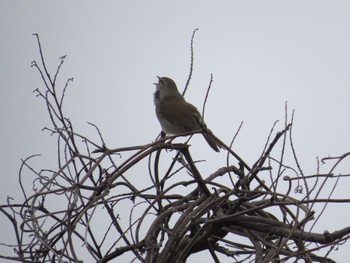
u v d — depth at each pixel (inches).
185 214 376.2
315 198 328.2
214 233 386.3
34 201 321.7
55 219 346.9
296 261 315.3
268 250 390.6
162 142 377.7
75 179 367.6
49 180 329.4
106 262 356.2
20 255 331.6
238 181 366.9
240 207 391.9
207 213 390.3
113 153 356.5
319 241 337.4
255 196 366.0
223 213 384.2
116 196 358.9
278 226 362.0
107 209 369.4
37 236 307.3
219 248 400.5
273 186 351.3
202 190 385.7
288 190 351.6
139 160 362.0
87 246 320.2
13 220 342.3
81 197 339.6
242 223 373.1
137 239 362.3
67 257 314.0
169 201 410.3
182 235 364.5
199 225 388.2
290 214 379.9
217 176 407.5
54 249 325.1
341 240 321.7
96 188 342.0
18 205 356.8
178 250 372.2
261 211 394.0
